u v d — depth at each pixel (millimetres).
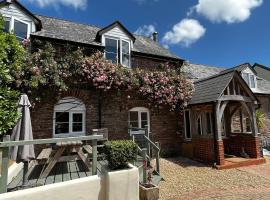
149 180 5832
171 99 10953
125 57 11422
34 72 7977
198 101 10570
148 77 10664
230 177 7980
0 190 3584
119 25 11359
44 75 8320
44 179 5320
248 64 17453
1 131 4734
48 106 8977
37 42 9195
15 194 3453
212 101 9602
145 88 10469
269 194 6254
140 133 10961
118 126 10398
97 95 10055
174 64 12758
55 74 8500
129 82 10016
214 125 9688
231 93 10172
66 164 7121
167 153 11594
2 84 5277
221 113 9742
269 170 9000
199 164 9930
